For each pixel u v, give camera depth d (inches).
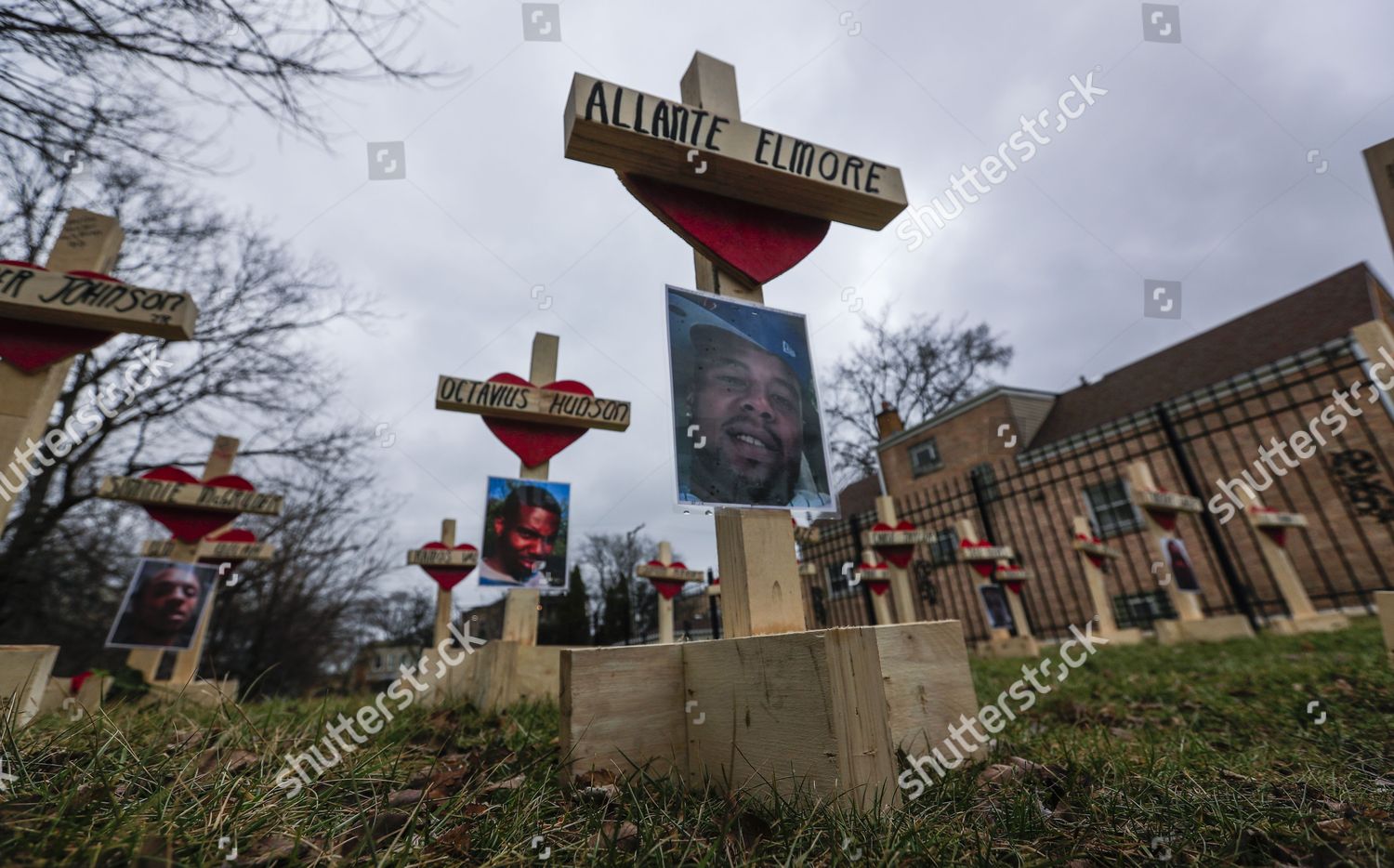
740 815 46.2
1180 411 392.8
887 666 57.5
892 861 37.9
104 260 90.0
